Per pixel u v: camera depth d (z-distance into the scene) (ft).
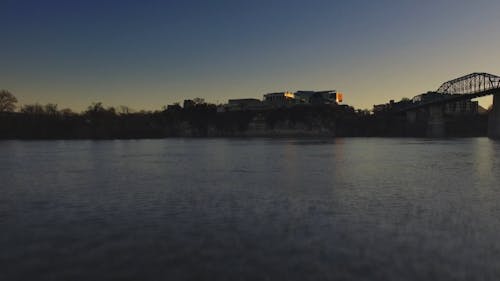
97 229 91.61
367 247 76.79
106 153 375.45
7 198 131.75
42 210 112.57
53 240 83.30
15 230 91.20
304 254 73.15
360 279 61.77
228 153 370.12
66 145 561.43
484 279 61.52
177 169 223.51
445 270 65.00
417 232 86.84
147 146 533.55
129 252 75.36
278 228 90.99
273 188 149.18
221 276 63.62
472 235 84.17
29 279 63.26
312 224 94.17
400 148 435.12
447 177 178.19
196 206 116.57
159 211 110.11
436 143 561.02
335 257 71.41
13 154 358.02
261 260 70.44
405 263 68.18
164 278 63.05
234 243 80.07
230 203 120.57
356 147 469.57
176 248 77.46
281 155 336.29
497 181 164.35
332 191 141.28
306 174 193.67
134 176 190.29
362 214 104.47
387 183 160.66
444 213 104.94
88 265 68.95
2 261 71.15
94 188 152.35
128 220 99.86
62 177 187.52
